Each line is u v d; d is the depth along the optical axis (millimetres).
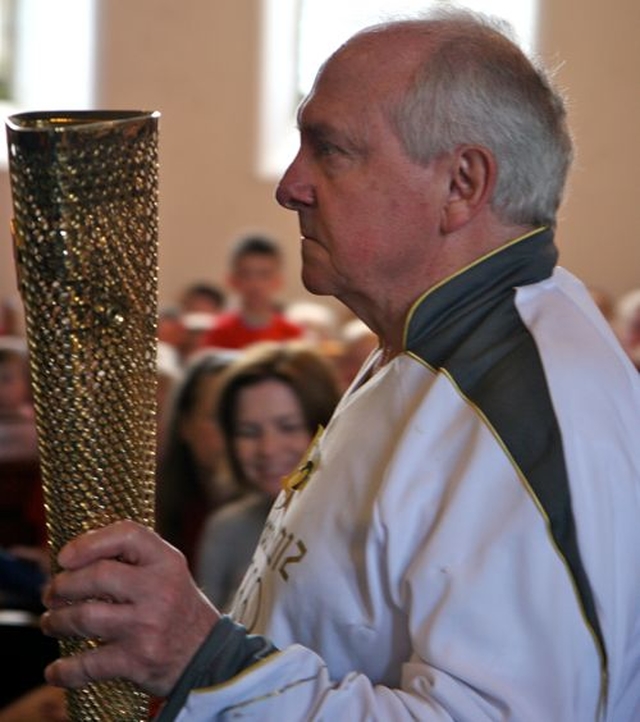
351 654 2105
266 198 13602
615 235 12484
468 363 2111
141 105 13570
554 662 1953
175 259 13695
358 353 6254
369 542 2074
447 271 2197
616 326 9148
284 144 13758
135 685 2057
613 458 2051
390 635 2070
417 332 2191
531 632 1956
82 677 1938
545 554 1974
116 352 1959
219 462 4223
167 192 13625
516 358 2098
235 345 9211
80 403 1959
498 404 2055
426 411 2088
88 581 1896
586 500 2004
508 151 2166
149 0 13484
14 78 13891
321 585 2129
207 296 11461
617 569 2023
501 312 2164
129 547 1919
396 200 2172
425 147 2156
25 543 6020
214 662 1950
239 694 1948
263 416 3914
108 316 1944
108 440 1984
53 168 1879
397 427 2154
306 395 3934
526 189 2193
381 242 2184
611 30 12305
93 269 1920
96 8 13617
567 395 2061
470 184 2170
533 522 1981
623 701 2123
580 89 12391
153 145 1950
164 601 1920
